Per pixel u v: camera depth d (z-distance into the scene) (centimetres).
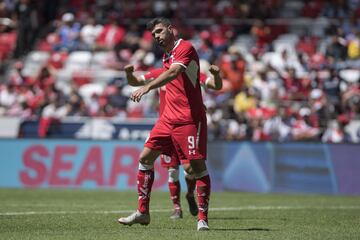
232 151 6153
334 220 3322
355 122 6625
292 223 3153
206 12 9450
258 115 6862
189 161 2784
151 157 2798
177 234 2566
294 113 6775
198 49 8375
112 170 6184
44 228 2839
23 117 7262
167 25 2769
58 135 7069
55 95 7694
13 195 5169
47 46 9169
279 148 6050
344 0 9212
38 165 6359
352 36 8544
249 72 7838
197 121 2762
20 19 9369
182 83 2758
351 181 5872
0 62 9106
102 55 8769
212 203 4544
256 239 2445
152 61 8356
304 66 7875
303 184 5962
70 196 5106
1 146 6438
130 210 3806
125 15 9669
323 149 5966
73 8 9981
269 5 9250
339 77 7400
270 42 8825
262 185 6053
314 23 8969
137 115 7269
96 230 2734
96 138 6309
